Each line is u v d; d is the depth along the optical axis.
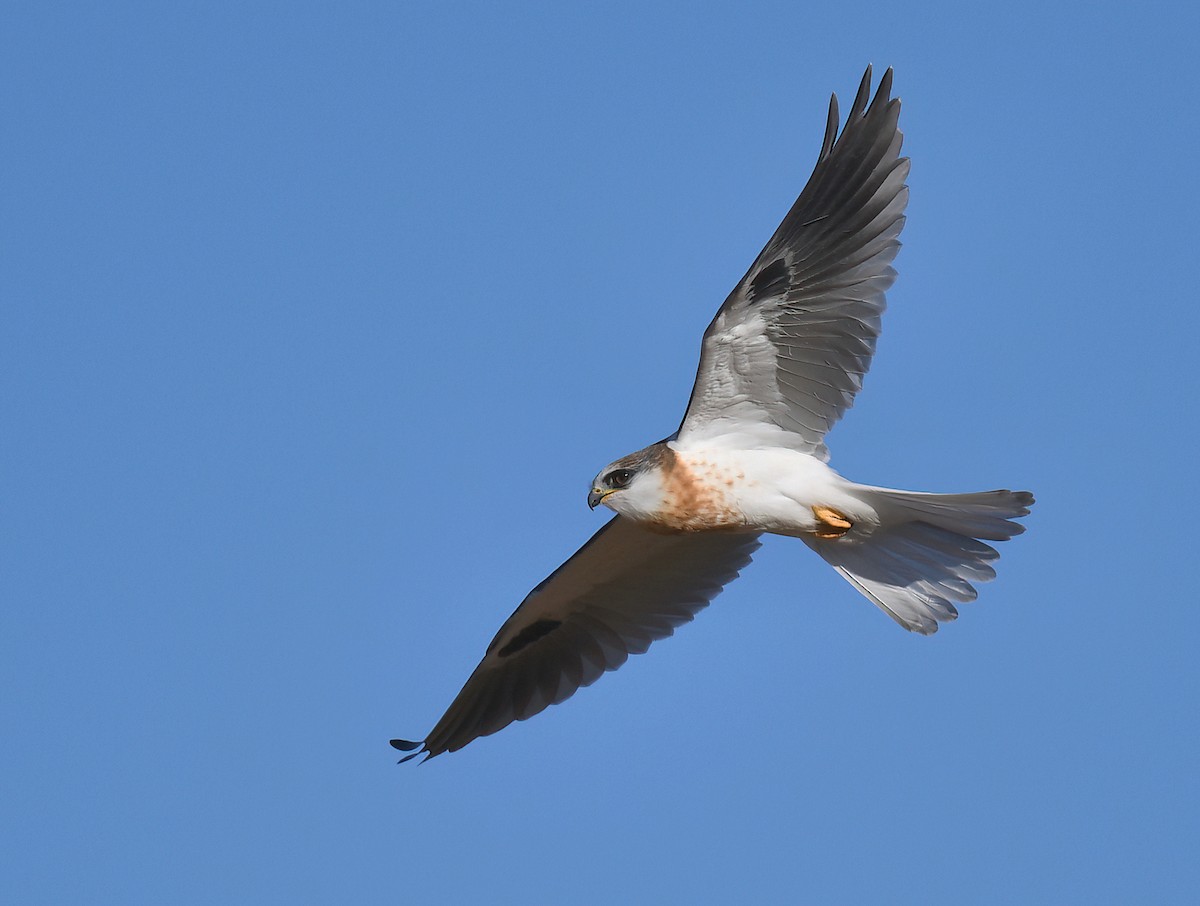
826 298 12.59
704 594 15.53
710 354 12.74
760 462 12.97
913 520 13.08
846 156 12.38
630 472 13.19
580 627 15.85
